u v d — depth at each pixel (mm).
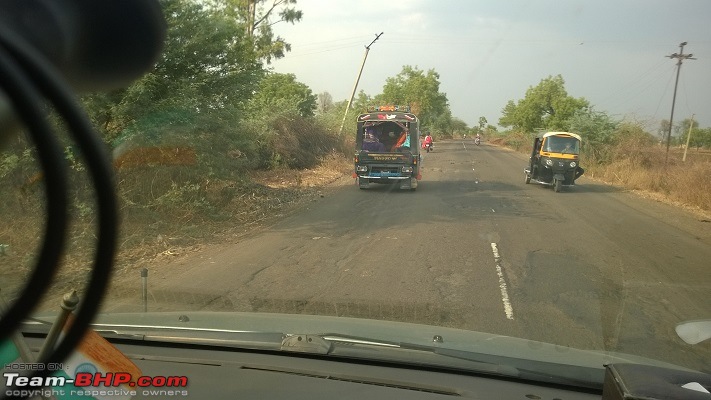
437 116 77875
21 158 5559
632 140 29203
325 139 28547
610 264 8797
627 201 18344
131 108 10023
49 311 4016
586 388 3279
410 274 7848
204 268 8164
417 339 3914
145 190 10898
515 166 32625
